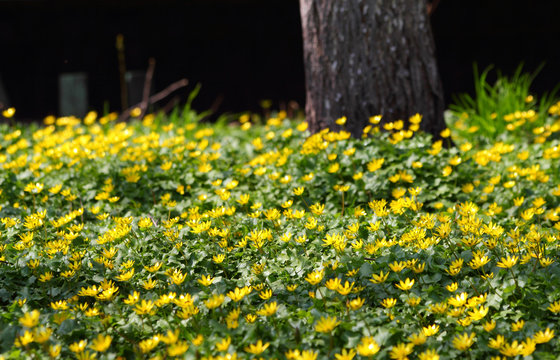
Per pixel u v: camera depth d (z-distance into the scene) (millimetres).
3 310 2920
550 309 2607
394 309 2836
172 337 2342
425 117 5234
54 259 3320
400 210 3553
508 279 2883
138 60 10016
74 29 9992
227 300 2838
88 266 3295
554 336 2596
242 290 2676
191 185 4926
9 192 4676
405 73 5145
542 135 5629
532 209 3619
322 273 2939
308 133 5449
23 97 10383
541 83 9375
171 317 2873
